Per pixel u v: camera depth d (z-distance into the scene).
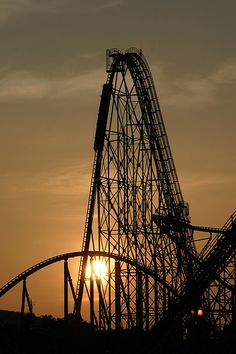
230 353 178.25
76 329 195.38
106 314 196.00
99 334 196.25
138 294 194.75
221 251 179.00
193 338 182.00
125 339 191.50
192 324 181.25
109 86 199.00
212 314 190.00
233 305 184.12
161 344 171.75
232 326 180.88
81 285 193.75
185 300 176.88
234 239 178.12
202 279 178.12
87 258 193.00
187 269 195.50
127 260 187.62
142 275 197.50
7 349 199.62
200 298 180.12
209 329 183.75
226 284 183.50
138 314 192.62
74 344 194.75
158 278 185.00
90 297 195.75
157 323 177.62
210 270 178.50
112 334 194.25
